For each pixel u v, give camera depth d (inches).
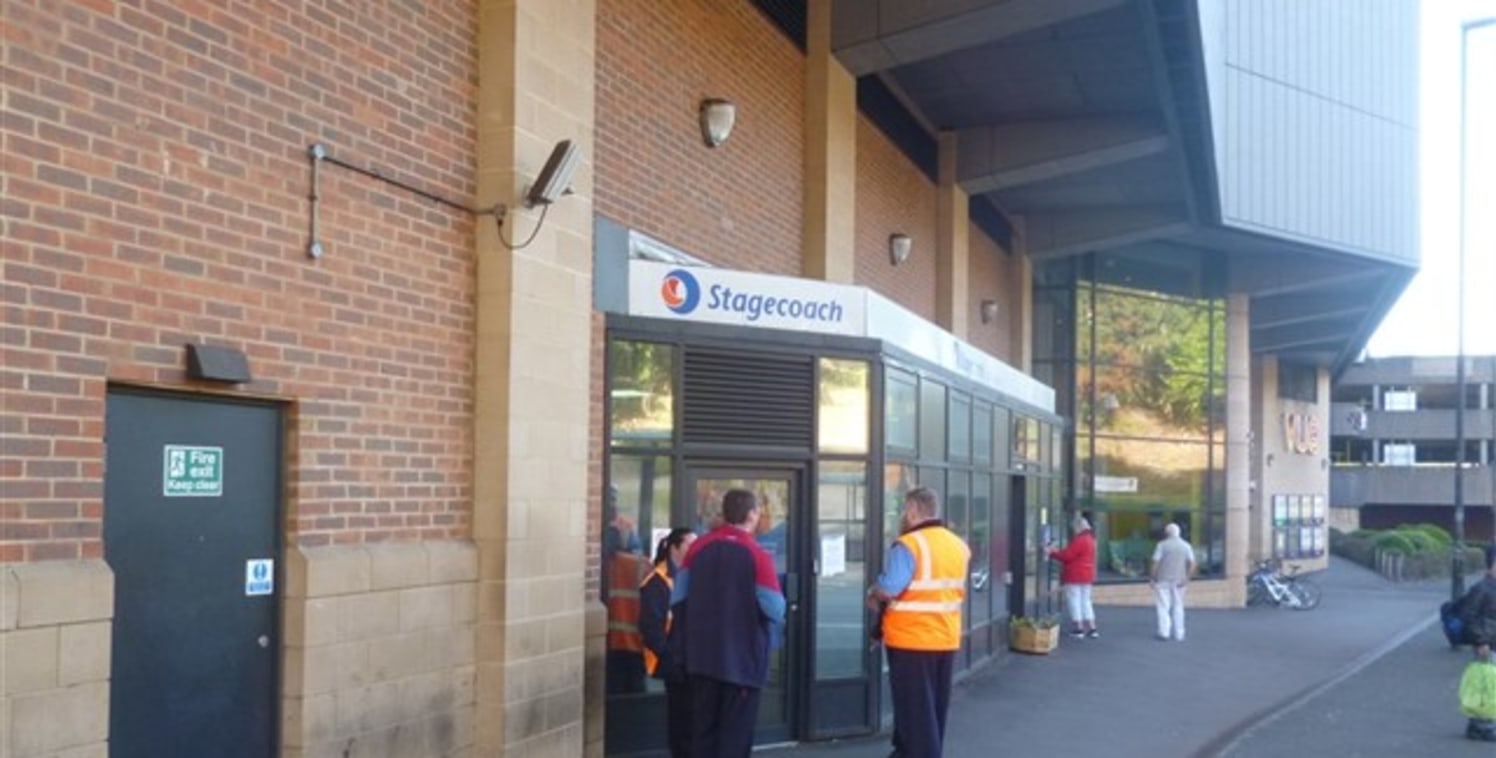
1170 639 831.7
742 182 508.4
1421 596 1427.2
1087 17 622.8
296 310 263.9
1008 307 1047.0
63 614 207.6
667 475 401.1
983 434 630.5
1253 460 1870.1
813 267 567.8
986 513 639.8
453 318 315.0
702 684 326.6
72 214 214.4
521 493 324.8
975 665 617.0
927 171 796.6
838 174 582.9
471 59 324.2
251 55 252.8
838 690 431.2
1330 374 2236.7
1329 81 1136.8
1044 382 1148.5
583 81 359.3
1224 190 1025.5
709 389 408.8
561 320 344.5
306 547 266.4
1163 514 1200.2
